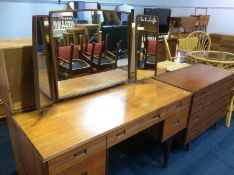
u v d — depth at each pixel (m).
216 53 2.87
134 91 1.61
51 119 1.19
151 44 1.75
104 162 1.18
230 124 2.54
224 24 4.94
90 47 1.46
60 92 1.36
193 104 1.71
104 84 1.60
